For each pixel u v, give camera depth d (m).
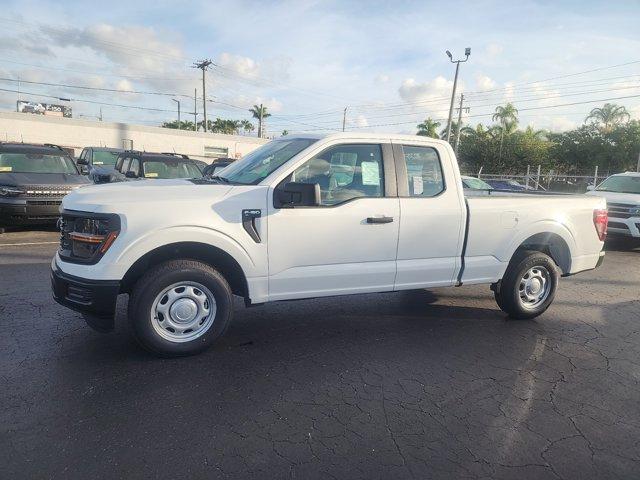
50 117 31.67
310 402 3.58
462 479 2.78
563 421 3.45
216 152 38.44
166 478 2.69
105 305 3.89
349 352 4.52
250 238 4.22
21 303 5.49
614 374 4.27
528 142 41.97
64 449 2.90
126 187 4.19
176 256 4.23
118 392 3.59
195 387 3.72
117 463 2.79
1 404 3.37
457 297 6.55
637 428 3.39
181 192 4.10
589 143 39.25
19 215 9.42
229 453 2.93
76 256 4.04
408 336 5.00
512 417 3.48
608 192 12.23
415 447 3.07
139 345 4.24
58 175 10.33
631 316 6.03
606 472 2.89
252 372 4.02
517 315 5.61
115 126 33.91
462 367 4.30
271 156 4.79
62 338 4.55
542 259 5.57
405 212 4.80
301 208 4.38
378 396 3.71
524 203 5.44
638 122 38.62
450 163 5.09
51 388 3.61
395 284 4.89
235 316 5.43
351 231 4.58
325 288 4.59
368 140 4.75
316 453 2.97
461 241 5.13
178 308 4.12
